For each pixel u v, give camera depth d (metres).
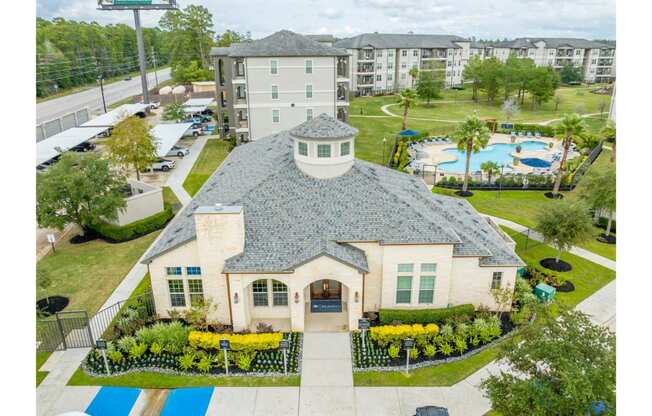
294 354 24.44
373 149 68.81
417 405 21.17
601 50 162.38
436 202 32.91
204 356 23.73
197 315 25.48
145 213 41.50
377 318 27.53
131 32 195.38
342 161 30.47
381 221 27.12
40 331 25.48
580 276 32.69
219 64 73.38
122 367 23.62
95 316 27.94
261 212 28.06
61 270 33.88
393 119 94.75
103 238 39.47
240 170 36.62
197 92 118.31
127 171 49.50
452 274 27.34
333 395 21.77
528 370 17.98
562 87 149.12
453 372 23.25
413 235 26.08
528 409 16.14
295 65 64.56
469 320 26.52
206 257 25.59
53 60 134.00
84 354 24.81
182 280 26.91
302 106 66.75
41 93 122.81
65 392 22.05
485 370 23.36
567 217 32.12
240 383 22.59
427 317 26.55
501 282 27.66
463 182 53.06
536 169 61.81
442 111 105.19
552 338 17.19
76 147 67.88
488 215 44.38
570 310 18.39
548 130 82.00
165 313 27.62
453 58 143.00
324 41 113.81
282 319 27.56
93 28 165.12
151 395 21.89
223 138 75.88
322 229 26.81
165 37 152.12
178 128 69.88
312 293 28.83
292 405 21.19
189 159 64.25
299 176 30.72
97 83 151.75
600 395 15.27
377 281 27.36
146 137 49.69
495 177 55.25
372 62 128.38
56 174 36.47
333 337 25.81
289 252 25.66
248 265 25.09
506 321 27.14
